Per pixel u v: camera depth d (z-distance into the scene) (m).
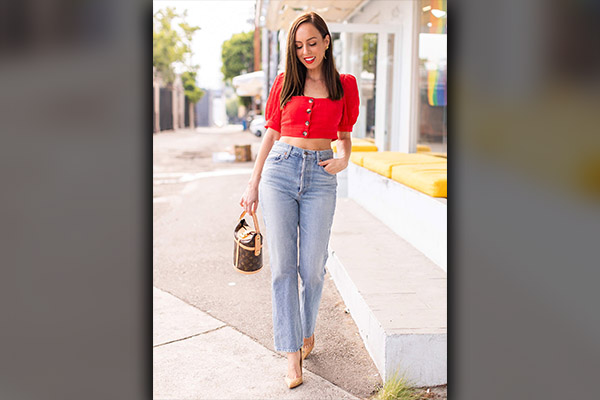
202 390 2.61
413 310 2.88
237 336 3.26
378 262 3.84
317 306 2.87
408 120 7.19
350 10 9.91
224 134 30.36
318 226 2.65
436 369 2.58
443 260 3.67
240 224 2.77
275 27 12.55
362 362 2.88
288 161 2.59
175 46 31.92
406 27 7.22
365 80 8.19
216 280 4.35
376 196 5.42
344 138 2.82
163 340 3.20
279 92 2.64
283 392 2.59
